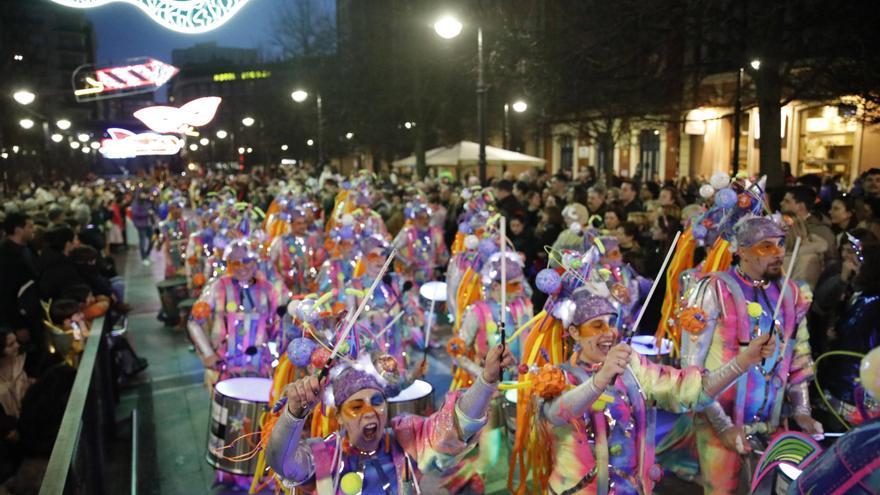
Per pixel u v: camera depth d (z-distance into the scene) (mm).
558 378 2939
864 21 9375
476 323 5152
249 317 5383
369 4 26047
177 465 5445
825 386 4492
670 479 4707
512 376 5098
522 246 8719
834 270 5195
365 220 9812
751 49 9969
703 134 22656
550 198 9234
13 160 29969
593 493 3070
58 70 67875
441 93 24141
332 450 2631
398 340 6180
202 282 7520
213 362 5211
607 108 16562
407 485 2662
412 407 4195
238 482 4953
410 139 29172
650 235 7375
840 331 4391
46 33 52312
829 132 18766
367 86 26625
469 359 5180
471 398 2592
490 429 4590
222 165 52188
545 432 3287
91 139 29141
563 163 29859
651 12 10516
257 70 50594
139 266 17266
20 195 19047
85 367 4473
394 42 24484
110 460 5621
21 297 6660
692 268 5379
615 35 11266
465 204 9938
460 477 4598
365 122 28953
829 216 7332
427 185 14383
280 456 2480
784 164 11492
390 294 6219
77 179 47469
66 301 5797
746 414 3873
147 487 5039
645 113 15539
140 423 6348
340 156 40312
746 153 21547
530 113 22625
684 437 4199
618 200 8672
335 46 30281
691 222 5875
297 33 30562
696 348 3949
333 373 2656
